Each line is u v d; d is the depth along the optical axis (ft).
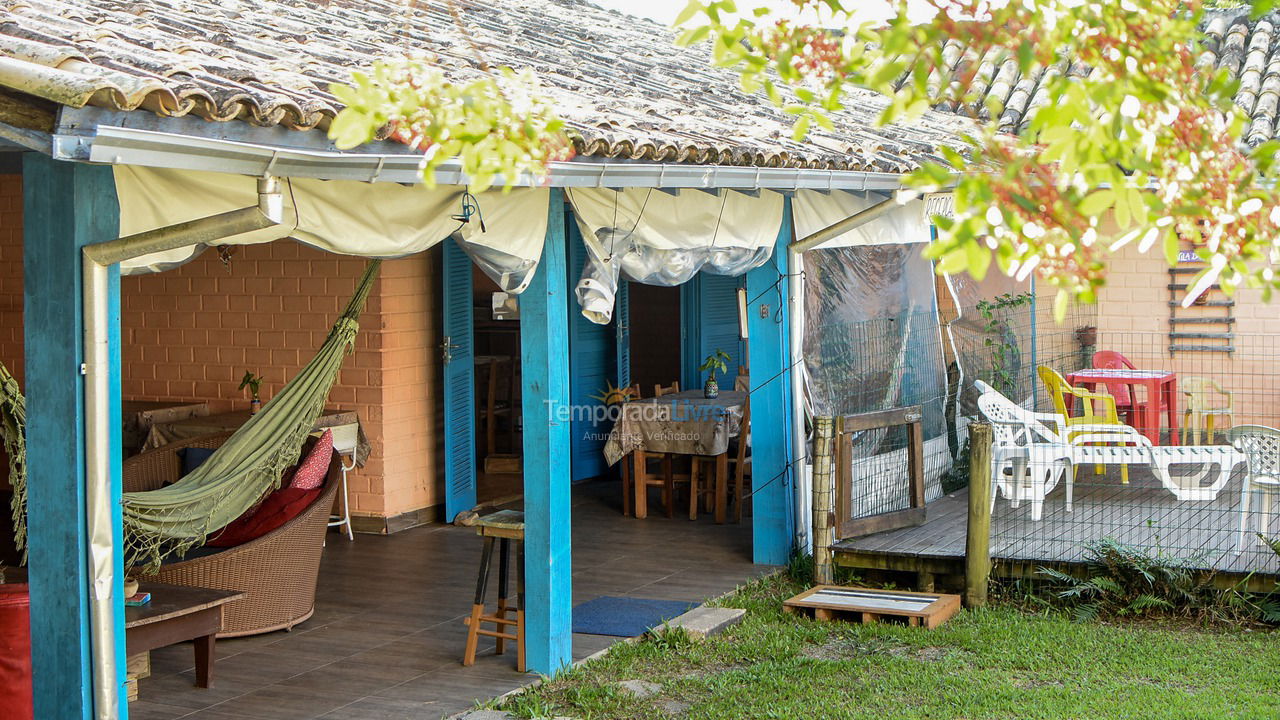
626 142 18.16
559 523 20.56
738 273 26.86
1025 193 7.52
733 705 19.07
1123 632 22.88
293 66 16.14
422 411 32.89
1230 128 8.21
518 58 26.04
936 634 22.85
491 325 44.73
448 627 23.22
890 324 32.58
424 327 32.86
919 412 28.76
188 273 33.42
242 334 32.99
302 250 32.14
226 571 22.09
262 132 12.69
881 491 29.40
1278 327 37.88
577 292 21.47
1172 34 8.00
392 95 9.27
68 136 10.84
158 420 32.12
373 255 16.74
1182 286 38.75
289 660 21.16
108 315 12.93
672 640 22.29
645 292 44.01
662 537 31.24
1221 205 8.09
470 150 9.40
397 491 32.07
